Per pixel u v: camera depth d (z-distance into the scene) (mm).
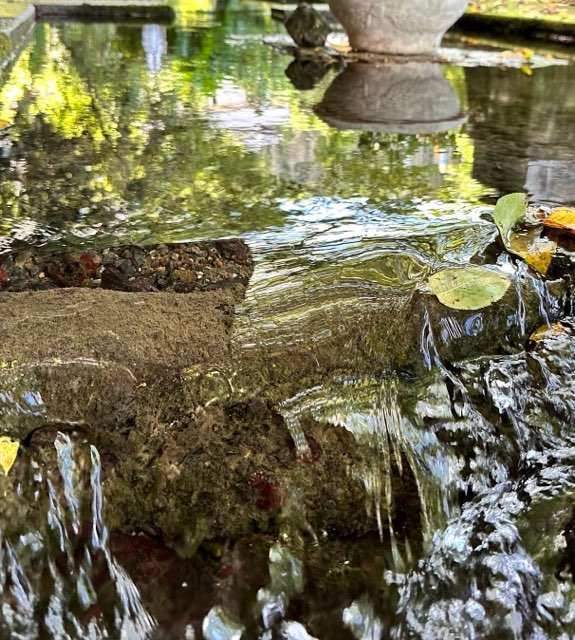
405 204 883
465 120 1337
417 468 579
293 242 755
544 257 736
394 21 2100
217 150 1090
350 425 562
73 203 848
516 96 1592
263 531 554
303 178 971
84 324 560
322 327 578
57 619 510
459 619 528
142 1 3283
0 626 499
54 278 668
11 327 551
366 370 578
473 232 794
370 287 645
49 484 510
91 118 1255
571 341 654
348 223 816
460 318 623
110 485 521
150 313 585
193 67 1828
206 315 590
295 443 550
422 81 1775
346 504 562
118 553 532
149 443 524
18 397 506
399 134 1220
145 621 515
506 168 1038
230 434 540
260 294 634
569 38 2604
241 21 3131
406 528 569
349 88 1649
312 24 2193
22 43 2088
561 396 629
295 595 534
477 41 2582
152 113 1309
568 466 605
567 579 536
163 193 896
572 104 1511
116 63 1826
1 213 804
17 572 509
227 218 820
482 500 588
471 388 611
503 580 543
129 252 716
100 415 518
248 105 1415
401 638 521
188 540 543
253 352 551
